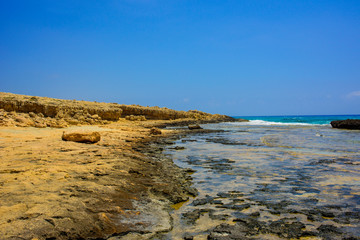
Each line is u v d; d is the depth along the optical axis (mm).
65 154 9180
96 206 4832
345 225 4629
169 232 4348
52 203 4578
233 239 4070
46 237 3621
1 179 5730
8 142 11289
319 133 25891
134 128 28156
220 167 9570
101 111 34719
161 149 14203
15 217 3941
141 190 6371
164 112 51094
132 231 4223
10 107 24656
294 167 9484
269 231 4363
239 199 6023
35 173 6316
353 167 9430
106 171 7258
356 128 32781
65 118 25797
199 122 53344
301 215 5086
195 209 5426
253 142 17734
